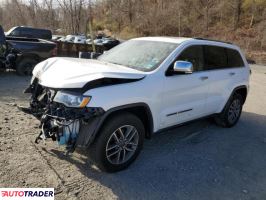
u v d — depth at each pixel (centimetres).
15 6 5278
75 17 4544
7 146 451
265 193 395
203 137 570
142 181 395
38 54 1091
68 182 375
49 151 448
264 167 469
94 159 390
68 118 370
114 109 381
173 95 464
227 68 599
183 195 373
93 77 374
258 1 4997
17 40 1122
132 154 421
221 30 4934
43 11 4953
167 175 416
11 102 698
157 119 446
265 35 4122
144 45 512
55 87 381
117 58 505
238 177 429
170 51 474
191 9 5594
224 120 623
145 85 416
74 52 1794
